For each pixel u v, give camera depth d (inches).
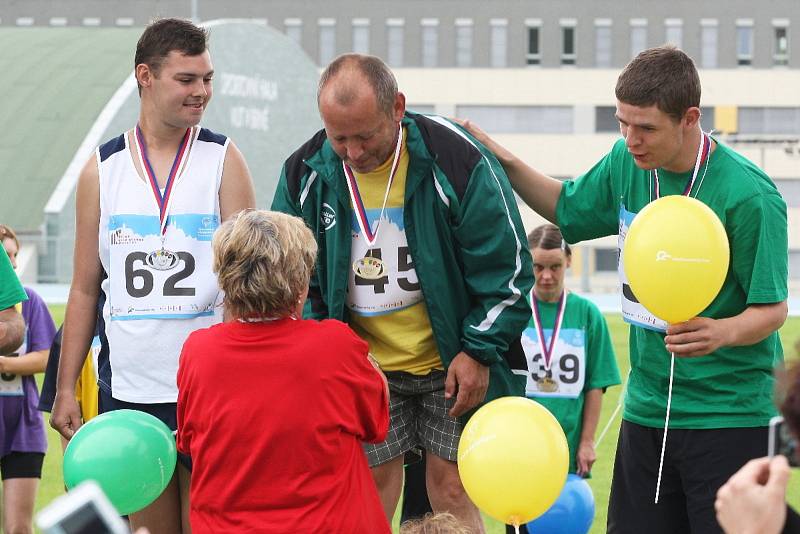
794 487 877.2
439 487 524.7
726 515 261.3
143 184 503.8
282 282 397.7
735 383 475.5
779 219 462.3
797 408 242.5
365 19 6318.9
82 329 517.3
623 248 490.3
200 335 411.5
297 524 389.7
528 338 688.4
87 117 3486.7
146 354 500.1
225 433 394.6
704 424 477.1
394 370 511.2
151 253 500.7
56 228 3161.9
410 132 489.1
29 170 3316.9
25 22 6604.3
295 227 406.6
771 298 457.4
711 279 441.1
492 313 490.3
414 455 551.8
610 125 6190.9
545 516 617.6
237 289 398.0
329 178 493.0
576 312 693.3
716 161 468.4
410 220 490.9
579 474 687.7
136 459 438.0
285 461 392.5
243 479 392.8
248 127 3671.3
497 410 444.8
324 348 400.8
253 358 398.0
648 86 446.0
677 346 451.8
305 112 3909.9
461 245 491.5
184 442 415.2
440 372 515.2
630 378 507.5
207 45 503.8
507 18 6215.6
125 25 6525.6
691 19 6131.9
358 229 498.9
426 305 495.5
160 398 499.8
